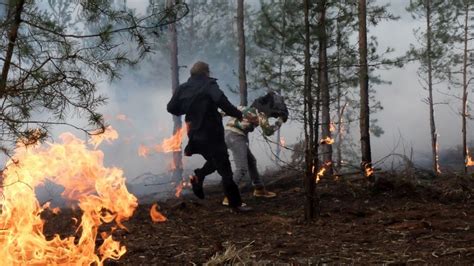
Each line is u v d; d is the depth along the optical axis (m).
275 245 4.63
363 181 7.93
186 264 4.16
